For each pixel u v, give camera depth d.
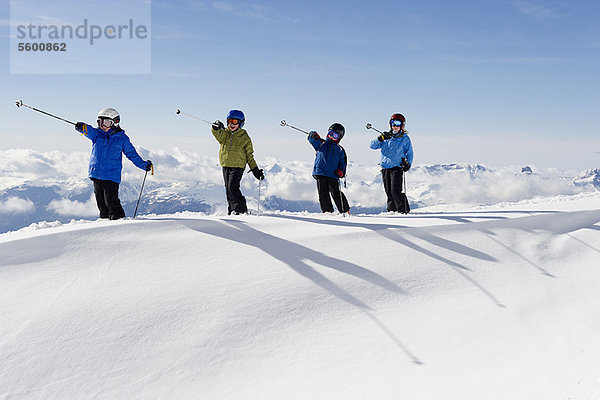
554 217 7.08
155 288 4.86
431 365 3.96
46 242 5.55
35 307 4.50
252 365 4.02
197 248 5.70
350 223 6.86
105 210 7.53
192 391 3.76
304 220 6.90
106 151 7.30
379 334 4.43
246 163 8.45
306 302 4.82
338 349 4.21
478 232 6.59
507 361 3.95
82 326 4.29
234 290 4.89
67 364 3.95
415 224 6.77
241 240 5.97
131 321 4.38
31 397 3.68
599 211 7.36
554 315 4.69
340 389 3.71
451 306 4.93
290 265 5.43
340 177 8.84
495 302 4.99
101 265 5.23
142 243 5.72
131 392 3.74
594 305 4.83
